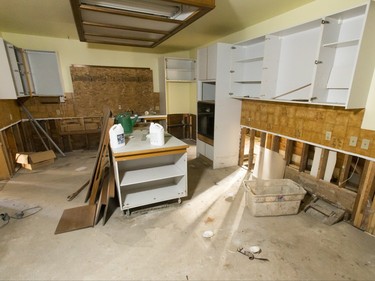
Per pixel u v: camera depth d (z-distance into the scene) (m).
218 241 2.07
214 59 3.52
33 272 1.73
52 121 4.81
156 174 2.57
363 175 2.17
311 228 2.26
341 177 2.41
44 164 4.12
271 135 3.36
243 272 1.72
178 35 4.14
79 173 3.76
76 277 1.69
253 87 3.51
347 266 1.77
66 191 3.09
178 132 6.14
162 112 5.49
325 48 2.18
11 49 3.63
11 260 1.85
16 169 3.85
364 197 2.18
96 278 1.68
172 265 1.80
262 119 3.41
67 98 4.78
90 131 5.07
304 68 2.63
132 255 1.91
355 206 2.27
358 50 1.84
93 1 2.01
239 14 2.97
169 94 5.73
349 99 1.96
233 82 3.63
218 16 3.05
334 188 2.50
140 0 2.01
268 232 2.20
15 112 4.16
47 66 4.48
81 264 1.81
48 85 4.57
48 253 1.92
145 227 2.29
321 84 2.29
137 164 2.74
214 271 1.73
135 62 5.29
